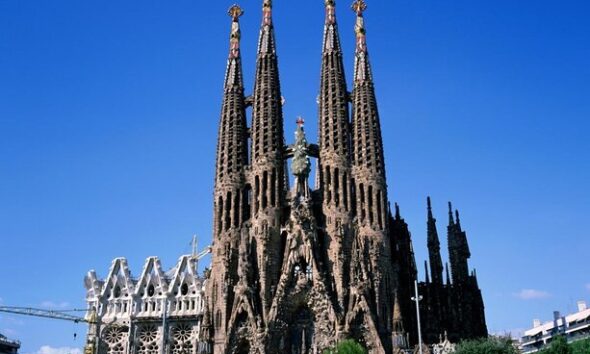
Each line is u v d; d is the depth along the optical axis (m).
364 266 99.50
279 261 104.06
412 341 105.25
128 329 118.94
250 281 101.31
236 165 111.31
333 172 107.50
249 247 104.50
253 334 97.12
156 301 120.56
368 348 94.38
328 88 113.75
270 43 119.12
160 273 122.69
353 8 122.44
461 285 115.62
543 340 182.25
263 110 113.38
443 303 112.75
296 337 99.38
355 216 105.25
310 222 103.19
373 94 114.38
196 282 120.25
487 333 114.00
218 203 109.75
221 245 106.44
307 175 108.25
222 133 114.56
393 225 114.38
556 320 172.75
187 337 116.94
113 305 121.69
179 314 117.75
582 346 75.50
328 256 103.06
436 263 118.56
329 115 111.62
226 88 118.00
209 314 102.44
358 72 115.69
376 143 110.19
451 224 124.62
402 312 104.94
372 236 103.06
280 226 106.25
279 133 112.75
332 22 119.62
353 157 109.69
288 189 117.69
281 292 99.12
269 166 109.12
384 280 101.06
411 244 115.00
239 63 120.69
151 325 118.88
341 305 97.50
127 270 124.19
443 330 108.75
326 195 106.94
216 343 100.25
